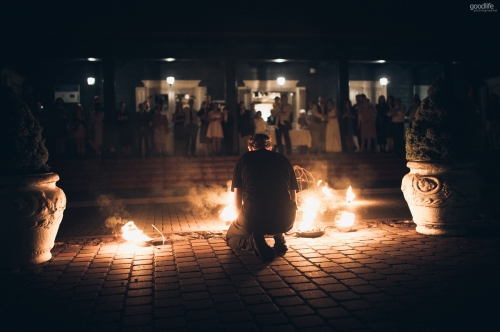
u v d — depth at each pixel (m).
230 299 3.59
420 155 6.11
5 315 3.34
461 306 3.31
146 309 3.42
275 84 20.45
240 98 20.22
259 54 16.34
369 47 17.44
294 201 5.26
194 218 8.45
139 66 19.55
